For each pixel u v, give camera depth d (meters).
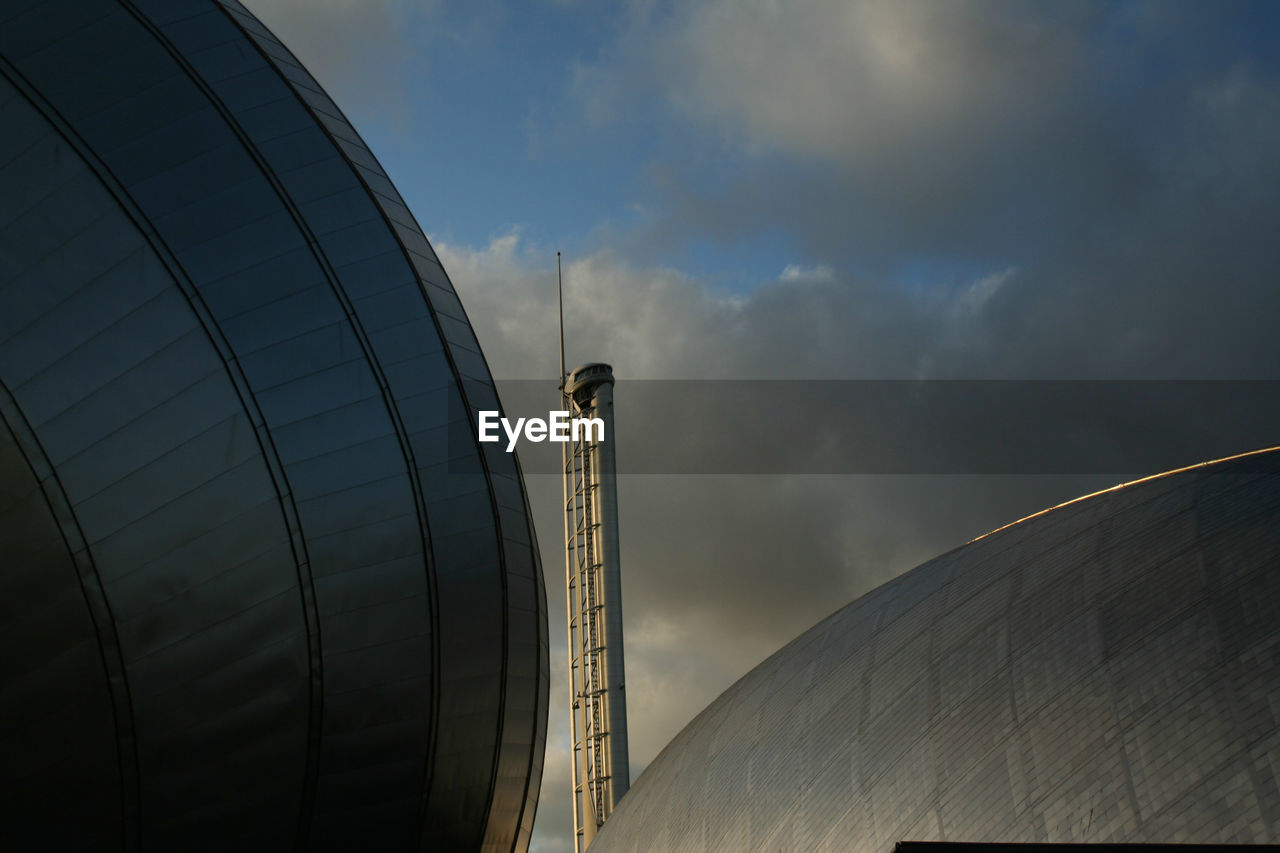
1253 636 14.04
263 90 26.50
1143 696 14.22
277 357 23.94
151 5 26.05
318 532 23.59
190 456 22.33
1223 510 16.56
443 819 26.14
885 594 21.66
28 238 21.78
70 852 21.34
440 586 25.42
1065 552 17.97
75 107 23.44
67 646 20.56
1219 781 12.77
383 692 24.39
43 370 21.09
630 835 22.03
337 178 26.55
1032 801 14.06
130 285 22.58
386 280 26.27
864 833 15.69
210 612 22.12
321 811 23.95
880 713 17.45
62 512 20.72
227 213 24.39
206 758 22.27
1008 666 16.22
